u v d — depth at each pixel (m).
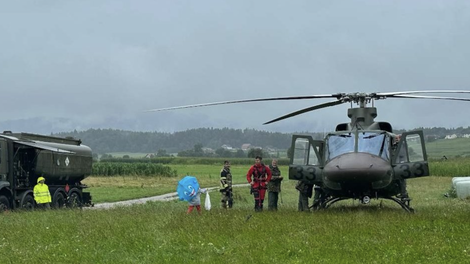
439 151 145.25
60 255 10.47
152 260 9.93
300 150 16.98
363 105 17.02
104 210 19.69
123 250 10.85
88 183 50.00
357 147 15.98
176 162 126.38
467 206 19.08
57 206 24.36
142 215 16.47
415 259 9.36
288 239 11.20
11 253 10.67
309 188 18.09
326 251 10.08
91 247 11.16
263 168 18.31
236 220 14.02
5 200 21.30
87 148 27.66
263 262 9.36
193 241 11.30
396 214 14.74
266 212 16.44
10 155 21.95
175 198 32.81
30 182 23.50
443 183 41.44
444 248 10.02
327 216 14.45
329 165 15.75
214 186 45.47
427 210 16.75
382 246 10.37
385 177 15.34
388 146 16.02
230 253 10.17
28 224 15.00
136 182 52.72
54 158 24.50
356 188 15.59
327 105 17.47
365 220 13.41
